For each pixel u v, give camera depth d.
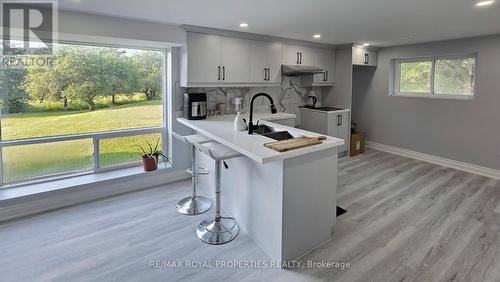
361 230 2.72
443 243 2.50
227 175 2.94
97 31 3.01
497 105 4.11
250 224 2.59
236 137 2.62
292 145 2.20
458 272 2.13
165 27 3.40
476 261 2.26
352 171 4.44
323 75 5.20
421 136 5.07
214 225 2.68
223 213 3.01
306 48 4.83
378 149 5.79
